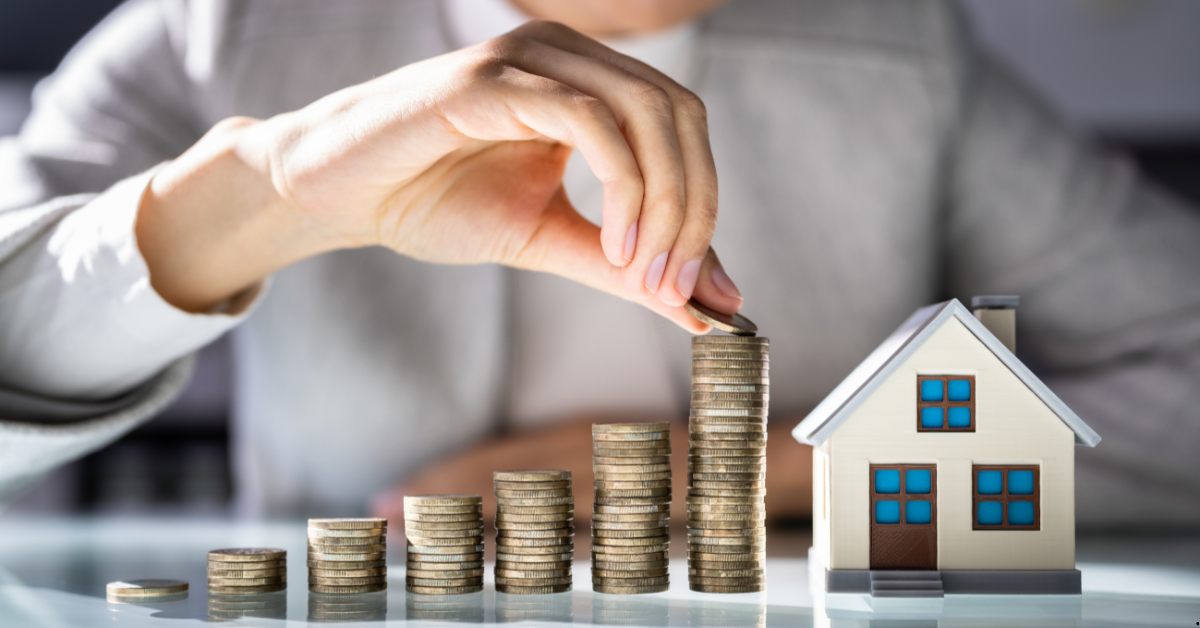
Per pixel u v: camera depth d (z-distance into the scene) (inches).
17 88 121.6
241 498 81.3
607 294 74.9
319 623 27.7
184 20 75.5
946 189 79.8
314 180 38.2
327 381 74.0
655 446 33.5
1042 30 134.2
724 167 75.1
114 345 44.9
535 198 39.8
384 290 73.0
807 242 75.9
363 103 36.2
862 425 32.6
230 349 113.7
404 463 74.4
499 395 73.0
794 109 75.5
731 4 76.0
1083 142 81.7
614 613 29.1
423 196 39.4
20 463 45.6
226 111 74.4
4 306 45.1
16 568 40.8
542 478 33.2
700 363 33.8
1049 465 32.5
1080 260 75.0
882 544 32.4
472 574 33.4
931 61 77.5
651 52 72.6
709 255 36.4
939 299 82.2
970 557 32.3
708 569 33.3
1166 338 69.4
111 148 69.5
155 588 32.1
